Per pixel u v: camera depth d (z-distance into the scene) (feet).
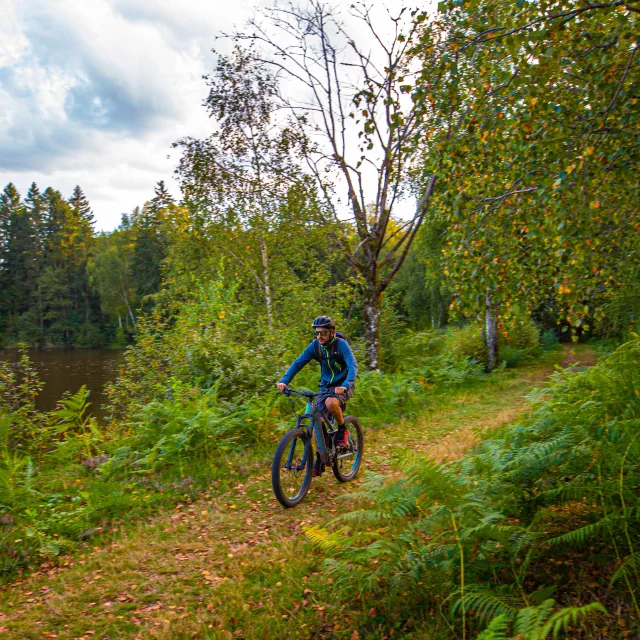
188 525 17.21
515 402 39.11
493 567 11.46
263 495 19.56
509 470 13.48
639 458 11.82
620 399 14.62
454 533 11.99
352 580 11.87
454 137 18.43
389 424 32.17
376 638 10.59
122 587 13.17
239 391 30.32
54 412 26.63
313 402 19.26
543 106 15.60
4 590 13.47
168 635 10.99
